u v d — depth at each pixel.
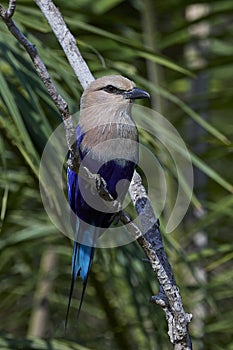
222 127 13.05
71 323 13.17
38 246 12.27
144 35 11.91
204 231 12.03
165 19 13.09
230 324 11.30
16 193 10.83
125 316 11.46
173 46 12.70
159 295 7.39
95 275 11.23
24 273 12.84
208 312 11.77
